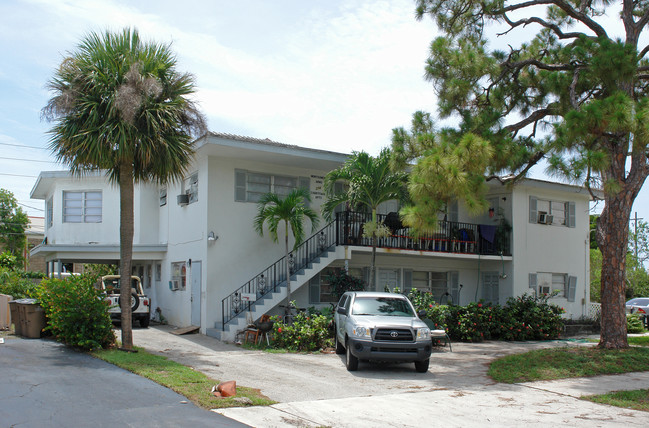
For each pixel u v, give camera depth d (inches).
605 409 320.5
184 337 604.4
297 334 542.6
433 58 528.4
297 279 624.4
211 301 630.5
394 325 426.3
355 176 600.4
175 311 724.0
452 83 502.6
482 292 874.8
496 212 869.8
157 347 522.9
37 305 514.3
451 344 639.1
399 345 420.5
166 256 772.0
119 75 444.1
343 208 729.0
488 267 867.4
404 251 696.4
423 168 431.2
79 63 440.5
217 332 593.0
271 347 548.7
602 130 422.3
